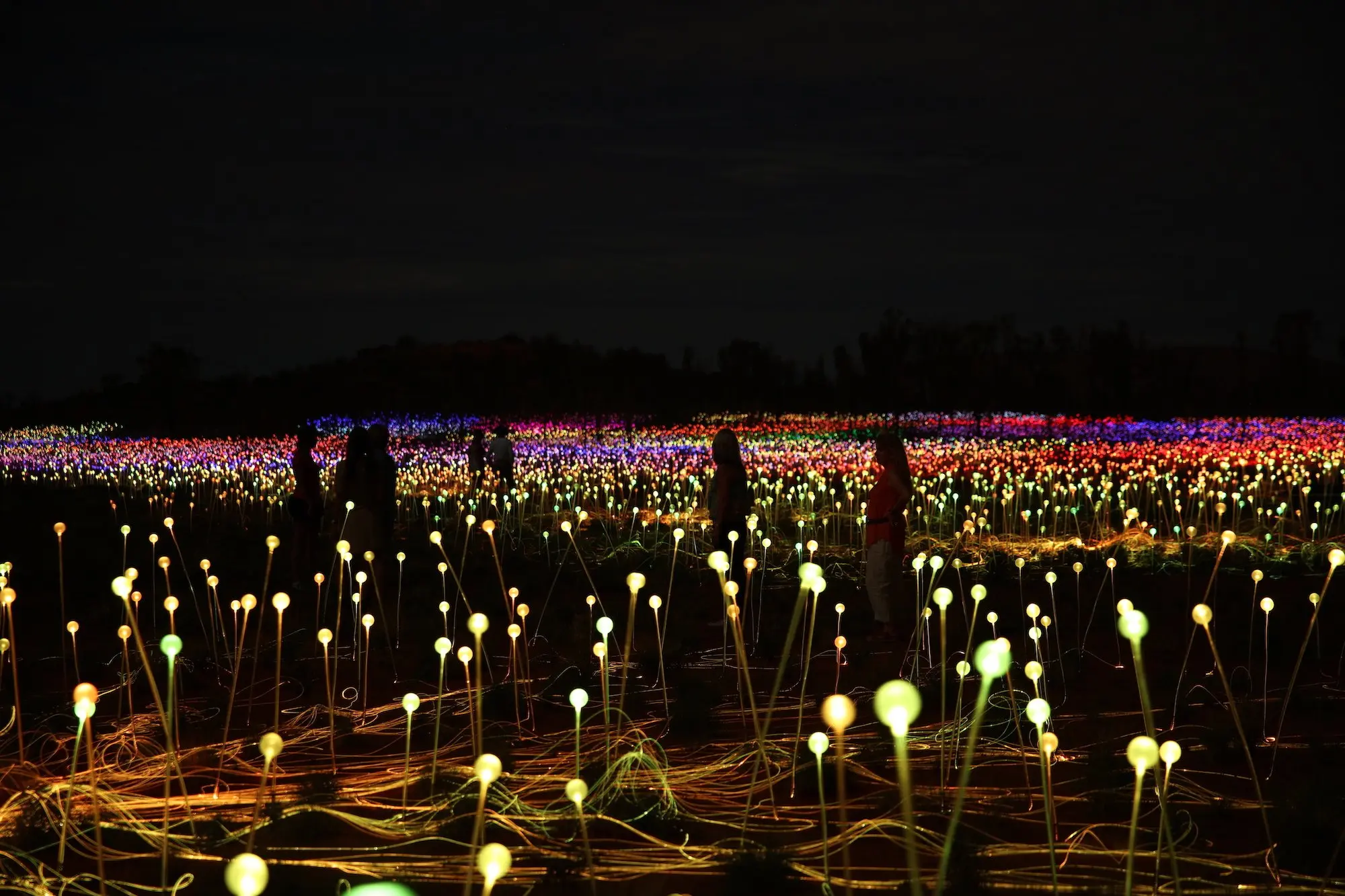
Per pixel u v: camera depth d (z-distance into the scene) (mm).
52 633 10773
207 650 9773
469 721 7465
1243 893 4652
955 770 6285
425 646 9820
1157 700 7688
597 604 11633
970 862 4879
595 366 67625
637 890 4836
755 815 5652
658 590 12641
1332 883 4727
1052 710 7504
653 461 31391
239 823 5562
